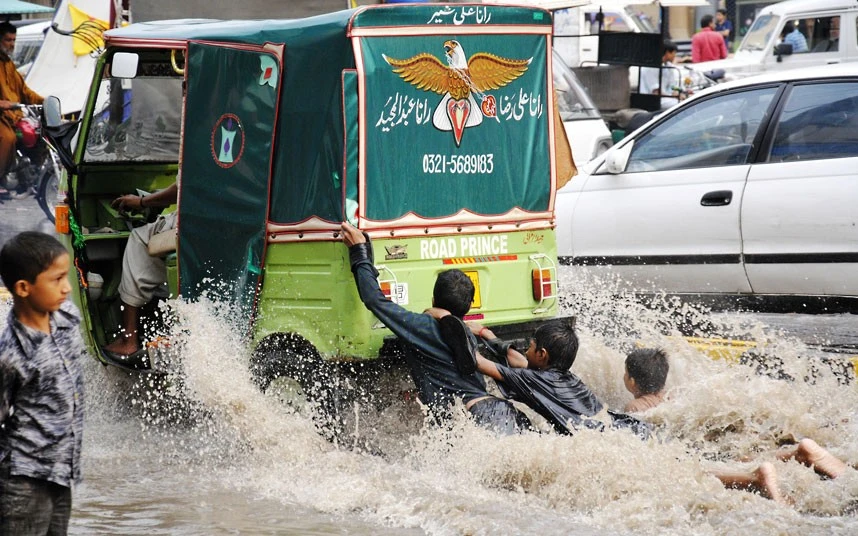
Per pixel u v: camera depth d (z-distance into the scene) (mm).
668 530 14312
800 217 22125
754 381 18594
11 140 40656
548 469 15914
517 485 16141
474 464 16516
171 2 31031
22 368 10680
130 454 18781
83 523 15156
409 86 17578
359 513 15492
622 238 24891
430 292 18078
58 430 10953
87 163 22000
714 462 16594
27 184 41781
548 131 19750
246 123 18078
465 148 18438
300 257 17594
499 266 19016
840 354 21531
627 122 43625
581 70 46156
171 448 19078
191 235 19016
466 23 18297
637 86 49812
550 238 19859
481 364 17141
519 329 19234
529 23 19266
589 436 16016
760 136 23141
